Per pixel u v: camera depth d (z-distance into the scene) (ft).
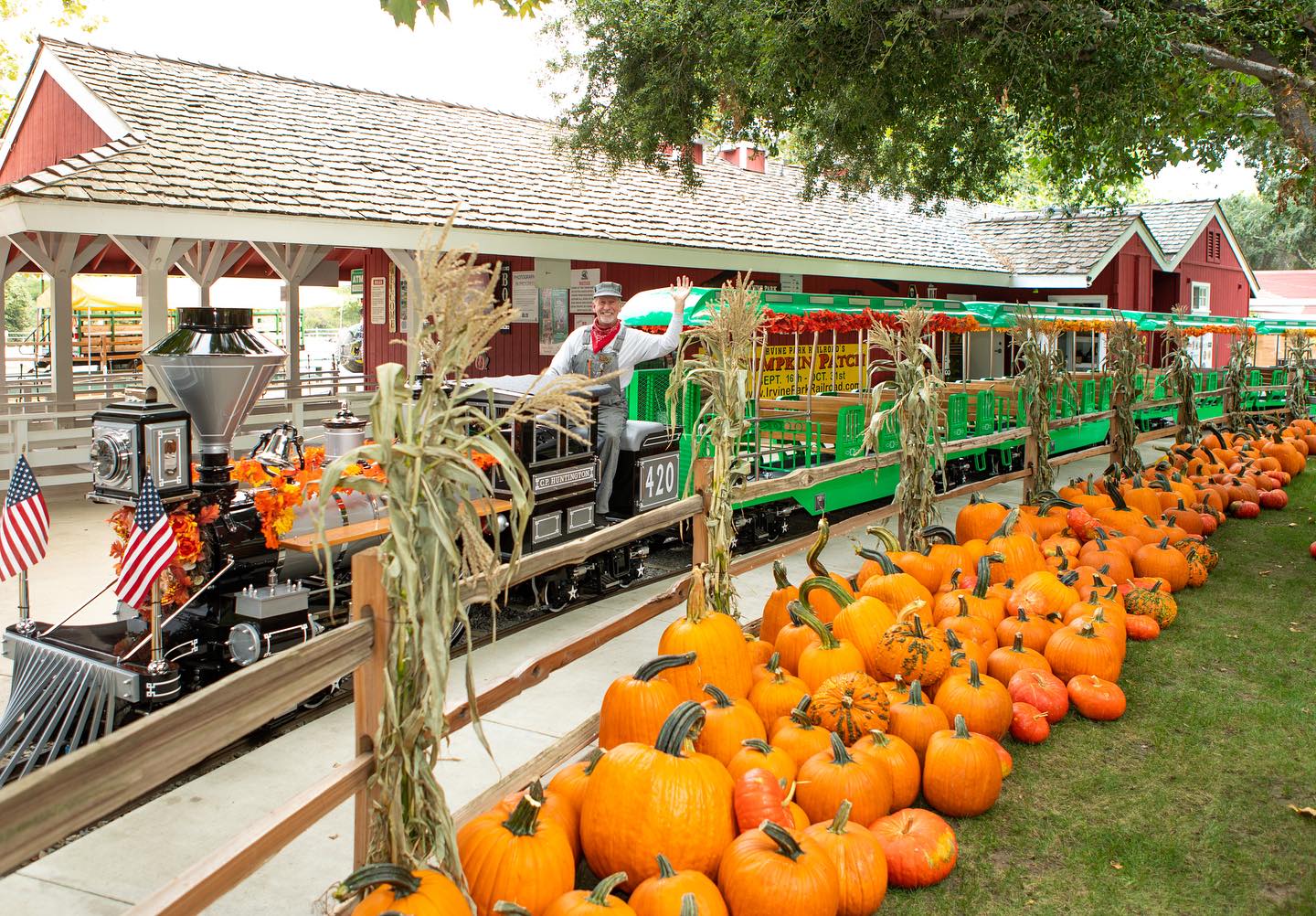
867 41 30.14
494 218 41.19
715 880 11.68
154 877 12.82
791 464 32.12
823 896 10.85
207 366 16.93
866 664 17.31
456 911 9.43
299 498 17.85
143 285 34.14
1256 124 38.91
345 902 9.94
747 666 16.08
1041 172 47.24
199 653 17.42
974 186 38.27
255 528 17.99
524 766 12.66
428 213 38.99
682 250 47.88
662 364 34.78
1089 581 23.17
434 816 9.73
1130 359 36.29
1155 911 12.21
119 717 16.43
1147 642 22.17
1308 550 30.63
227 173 35.68
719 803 11.76
